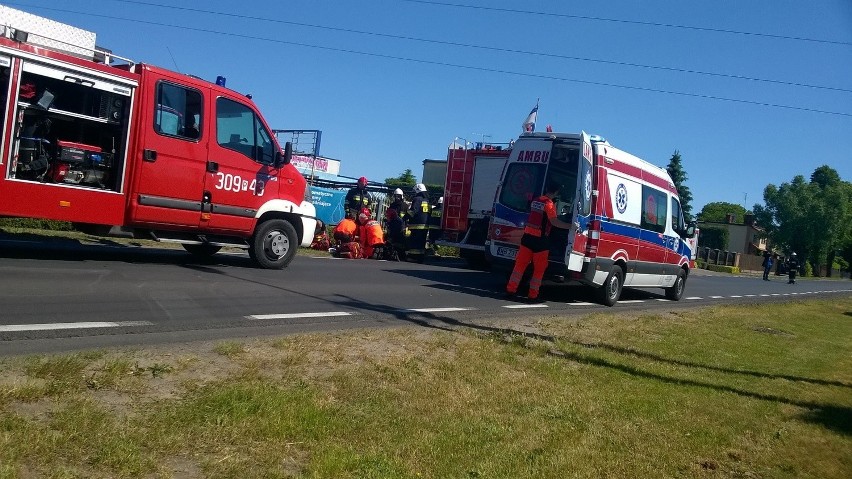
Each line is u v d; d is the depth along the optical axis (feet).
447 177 65.36
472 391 18.70
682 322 38.27
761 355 31.40
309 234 41.42
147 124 32.96
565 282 41.37
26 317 21.44
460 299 37.24
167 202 33.99
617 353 26.53
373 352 21.17
